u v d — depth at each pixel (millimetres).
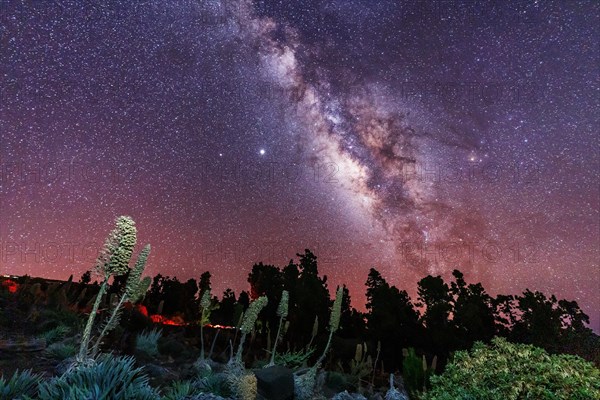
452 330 28297
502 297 32062
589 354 19516
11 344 7340
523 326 29672
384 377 16359
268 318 26656
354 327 29766
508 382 5801
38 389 5172
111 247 5520
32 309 10266
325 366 16422
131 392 5039
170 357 10086
